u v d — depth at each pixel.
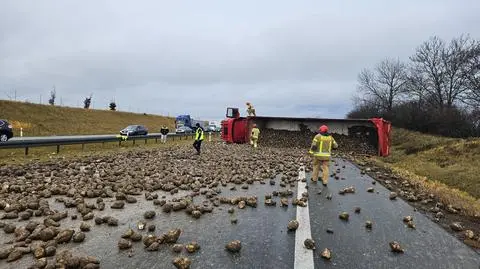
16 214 6.34
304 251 4.81
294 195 8.79
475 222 6.76
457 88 43.56
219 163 15.37
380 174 13.82
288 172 12.94
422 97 48.12
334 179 11.95
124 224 5.96
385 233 5.76
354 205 7.84
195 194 8.54
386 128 23.08
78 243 5.01
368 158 20.95
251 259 4.50
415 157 20.16
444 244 5.29
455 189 11.01
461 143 20.06
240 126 28.12
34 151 20.05
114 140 25.42
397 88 59.59
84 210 6.61
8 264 4.28
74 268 4.17
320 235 5.54
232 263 4.36
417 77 49.31
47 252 4.52
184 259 4.23
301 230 5.76
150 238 4.97
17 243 4.86
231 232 5.59
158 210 6.98
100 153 19.80
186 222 6.13
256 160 16.89
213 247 4.91
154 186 9.26
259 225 6.01
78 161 15.15
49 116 54.38
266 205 7.60
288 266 4.30
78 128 53.75
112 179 10.26
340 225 6.15
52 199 7.84
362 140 24.67
